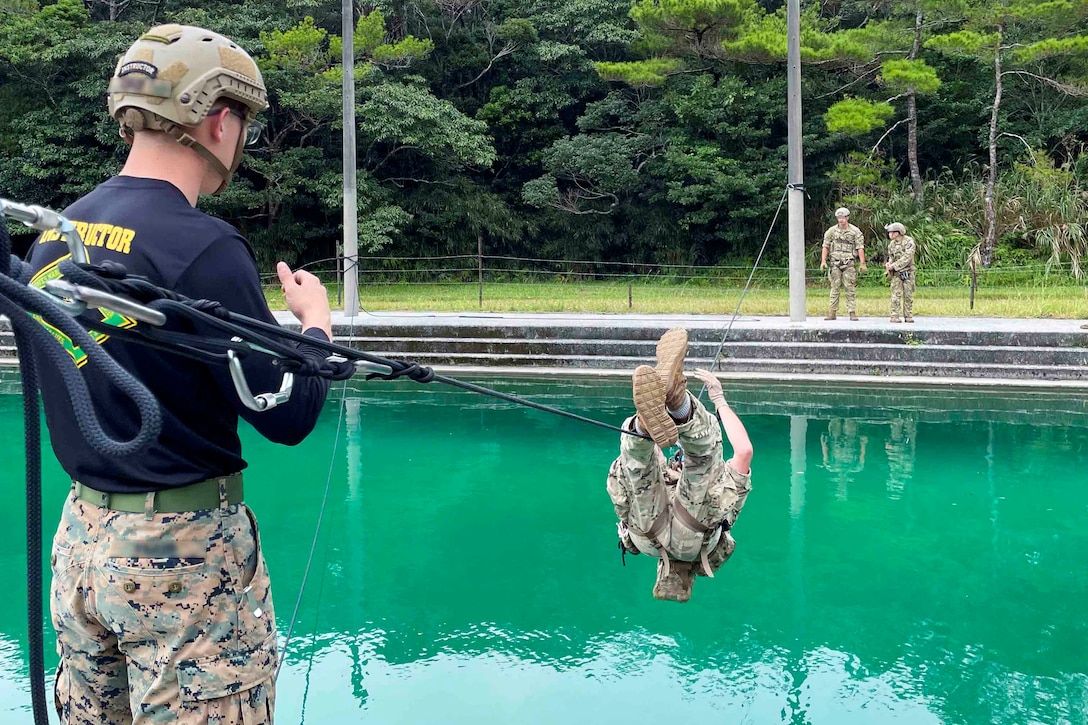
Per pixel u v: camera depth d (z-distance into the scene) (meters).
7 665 4.41
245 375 1.64
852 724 3.92
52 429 1.76
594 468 8.06
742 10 22.73
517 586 5.49
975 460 8.10
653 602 5.26
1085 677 4.36
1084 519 6.61
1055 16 21.98
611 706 4.07
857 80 25.48
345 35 14.24
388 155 25.56
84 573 1.74
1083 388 11.05
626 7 27.55
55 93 24.16
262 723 1.82
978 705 4.08
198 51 1.76
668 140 26.98
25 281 1.30
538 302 17.53
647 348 12.90
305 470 7.99
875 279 22.55
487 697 4.16
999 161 26.72
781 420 9.67
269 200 24.78
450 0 27.80
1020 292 18.44
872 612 5.11
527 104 27.84
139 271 1.63
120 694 1.87
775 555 5.97
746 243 27.67
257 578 1.84
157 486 1.70
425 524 6.61
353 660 4.53
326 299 1.92
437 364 13.30
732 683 4.30
